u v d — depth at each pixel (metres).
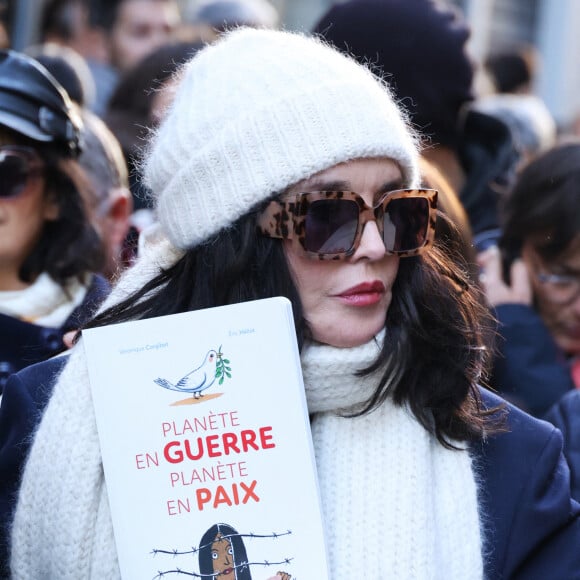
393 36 5.64
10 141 4.51
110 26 8.62
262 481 3.21
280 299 3.24
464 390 3.51
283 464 3.21
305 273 3.43
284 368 3.23
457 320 3.56
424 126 5.55
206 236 3.50
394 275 3.50
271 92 3.40
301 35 3.72
